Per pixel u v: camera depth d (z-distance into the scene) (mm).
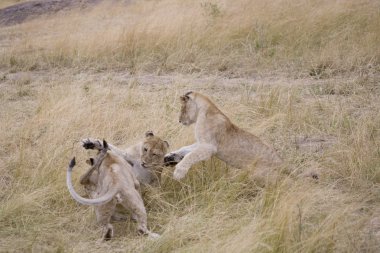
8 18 31781
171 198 9734
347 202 9188
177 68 17453
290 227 8047
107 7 29047
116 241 8617
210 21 19797
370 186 9836
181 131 11672
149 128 12078
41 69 18609
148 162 9789
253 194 9852
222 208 9094
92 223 9109
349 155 10484
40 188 9680
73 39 20312
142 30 19719
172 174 10234
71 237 8734
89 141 9938
